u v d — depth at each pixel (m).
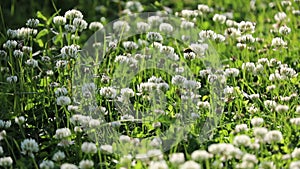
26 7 7.25
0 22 6.91
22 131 4.07
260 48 5.79
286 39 5.86
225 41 5.97
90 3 7.32
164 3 7.53
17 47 5.46
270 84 4.98
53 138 4.17
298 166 3.42
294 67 5.48
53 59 5.05
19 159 3.94
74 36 4.93
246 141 3.60
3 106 4.58
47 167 3.61
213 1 7.45
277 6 6.95
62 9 7.26
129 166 3.68
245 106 4.66
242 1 7.43
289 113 4.44
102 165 3.88
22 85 4.70
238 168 3.52
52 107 4.57
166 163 3.71
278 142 4.04
